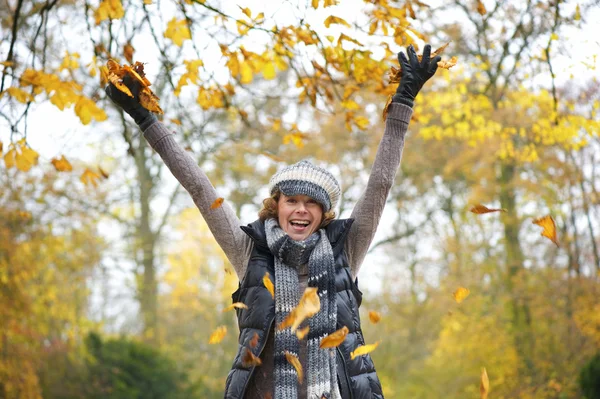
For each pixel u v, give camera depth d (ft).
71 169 18.65
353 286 10.69
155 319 79.25
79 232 53.36
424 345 74.43
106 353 57.16
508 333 63.82
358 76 18.21
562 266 63.16
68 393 52.85
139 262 79.41
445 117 29.91
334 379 10.05
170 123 22.58
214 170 74.28
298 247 10.36
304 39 17.39
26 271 41.70
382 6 16.65
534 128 28.40
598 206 59.52
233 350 78.69
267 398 10.00
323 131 74.79
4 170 40.98
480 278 67.92
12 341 41.91
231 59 18.01
